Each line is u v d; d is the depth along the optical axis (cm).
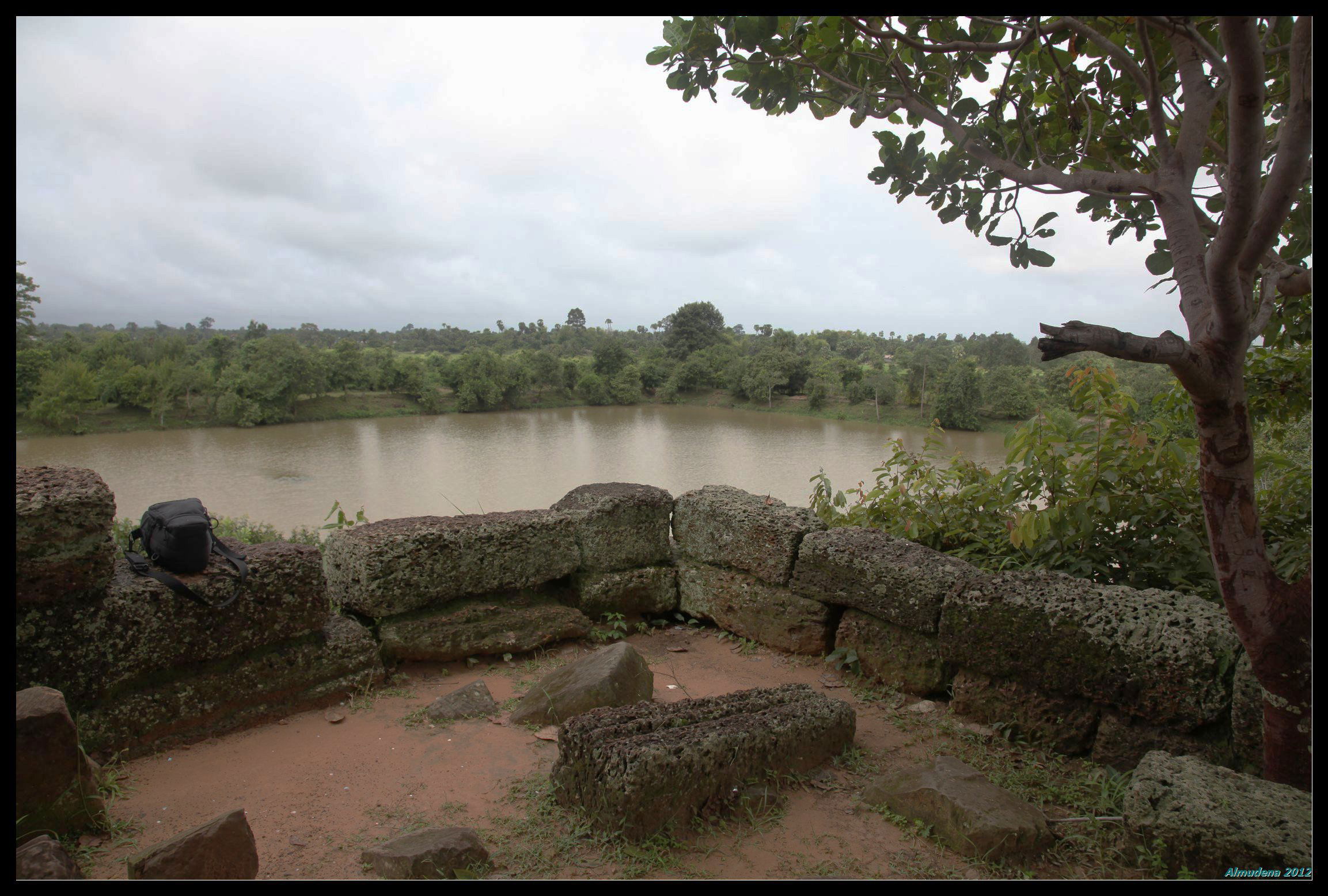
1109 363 404
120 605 311
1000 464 486
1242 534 225
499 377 6781
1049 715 323
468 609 438
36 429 4184
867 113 293
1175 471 380
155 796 287
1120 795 276
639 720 289
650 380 8194
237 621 344
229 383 5262
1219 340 204
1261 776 261
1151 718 292
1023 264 330
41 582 289
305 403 6100
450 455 4044
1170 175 232
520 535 453
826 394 6494
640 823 254
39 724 242
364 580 402
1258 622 227
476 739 341
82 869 237
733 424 5516
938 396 3134
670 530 544
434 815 277
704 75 319
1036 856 246
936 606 371
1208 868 218
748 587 479
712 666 447
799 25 307
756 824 268
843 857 249
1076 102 339
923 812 265
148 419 4988
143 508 2578
